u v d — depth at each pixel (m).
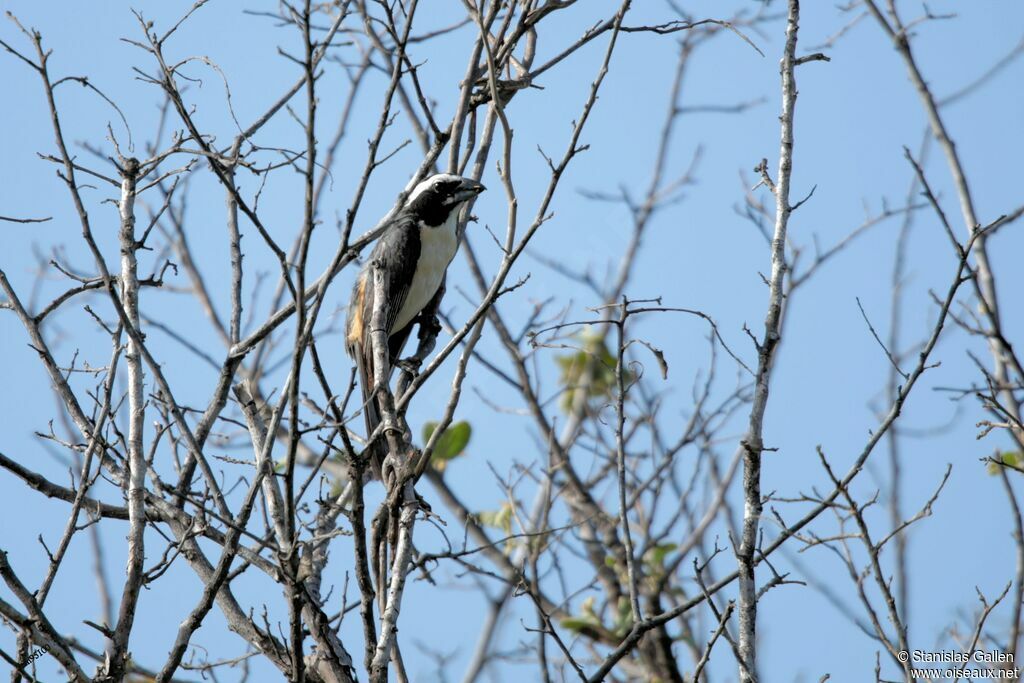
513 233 9.52
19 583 8.90
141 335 9.76
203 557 10.49
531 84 11.62
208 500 10.59
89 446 9.30
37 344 10.46
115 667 8.85
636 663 13.30
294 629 8.48
